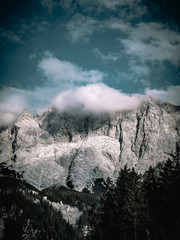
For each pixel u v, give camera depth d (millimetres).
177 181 55469
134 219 55562
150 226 54750
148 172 63844
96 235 64625
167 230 52531
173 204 54500
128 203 57188
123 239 56406
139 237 55031
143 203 57500
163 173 58625
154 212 56219
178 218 52281
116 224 59969
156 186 60531
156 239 51875
